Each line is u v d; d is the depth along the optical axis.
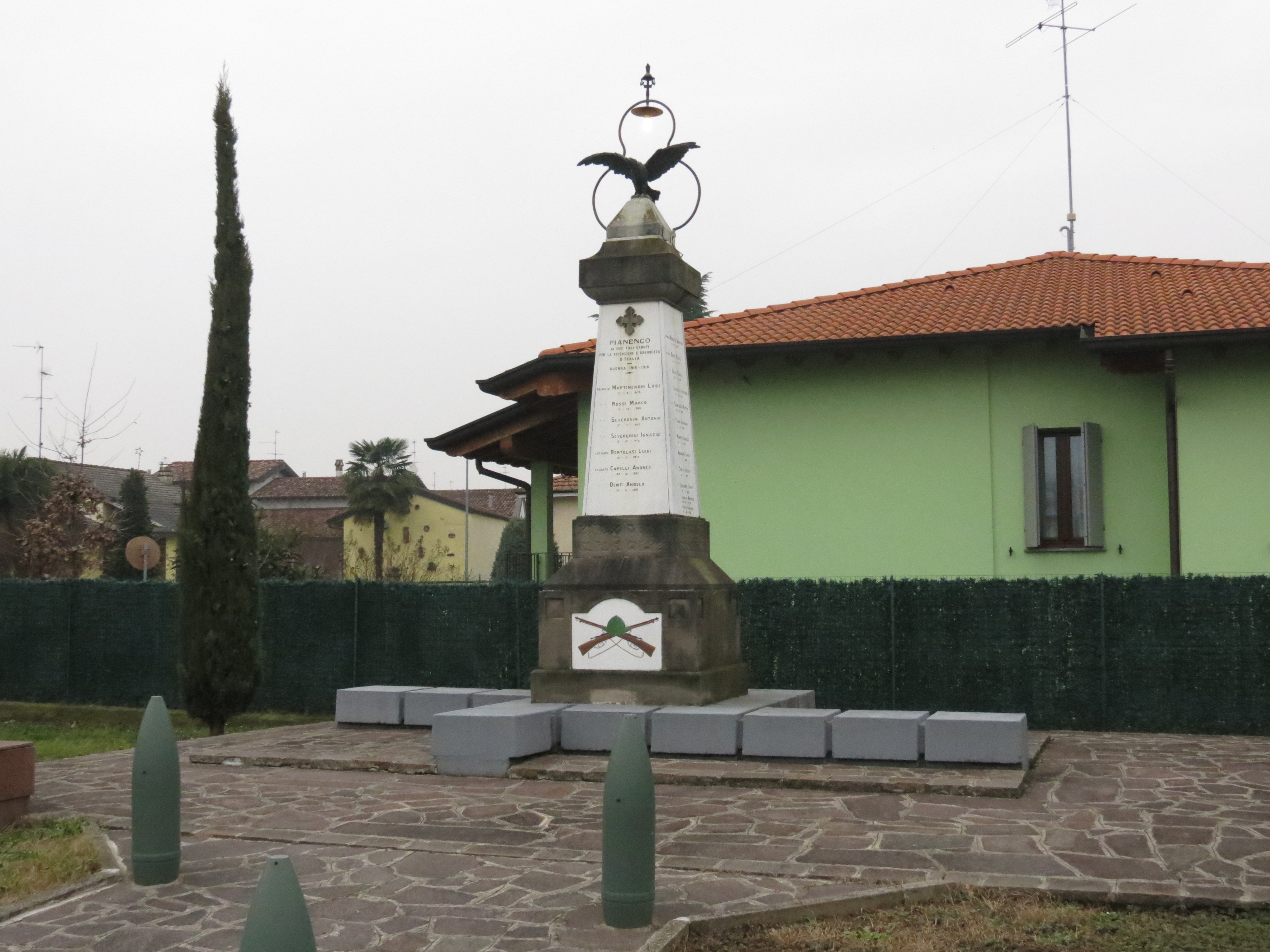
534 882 7.40
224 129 16.77
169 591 20.03
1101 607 15.07
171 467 67.81
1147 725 14.82
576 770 10.84
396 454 59.34
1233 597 14.58
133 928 6.62
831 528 19.14
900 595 15.92
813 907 6.80
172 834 7.52
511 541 50.59
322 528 65.38
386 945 6.25
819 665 16.16
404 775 11.27
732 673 13.15
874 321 19.69
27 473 32.72
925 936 6.48
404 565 48.62
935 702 15.69
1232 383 16.61
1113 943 6.36
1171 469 17.14
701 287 13.82
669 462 12.77
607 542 12.83
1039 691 15.27
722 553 19.61
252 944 4.56
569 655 12.73
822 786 10.15
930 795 9.89
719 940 6.48
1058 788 10.26
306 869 7.78
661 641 12.41
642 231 13.09
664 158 13.52
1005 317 18.75
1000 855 7.87
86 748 15.28
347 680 18.52
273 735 13.77
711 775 10.45
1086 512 17.73
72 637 20.66
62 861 7.87
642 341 12.91
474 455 23.61
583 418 20.20
